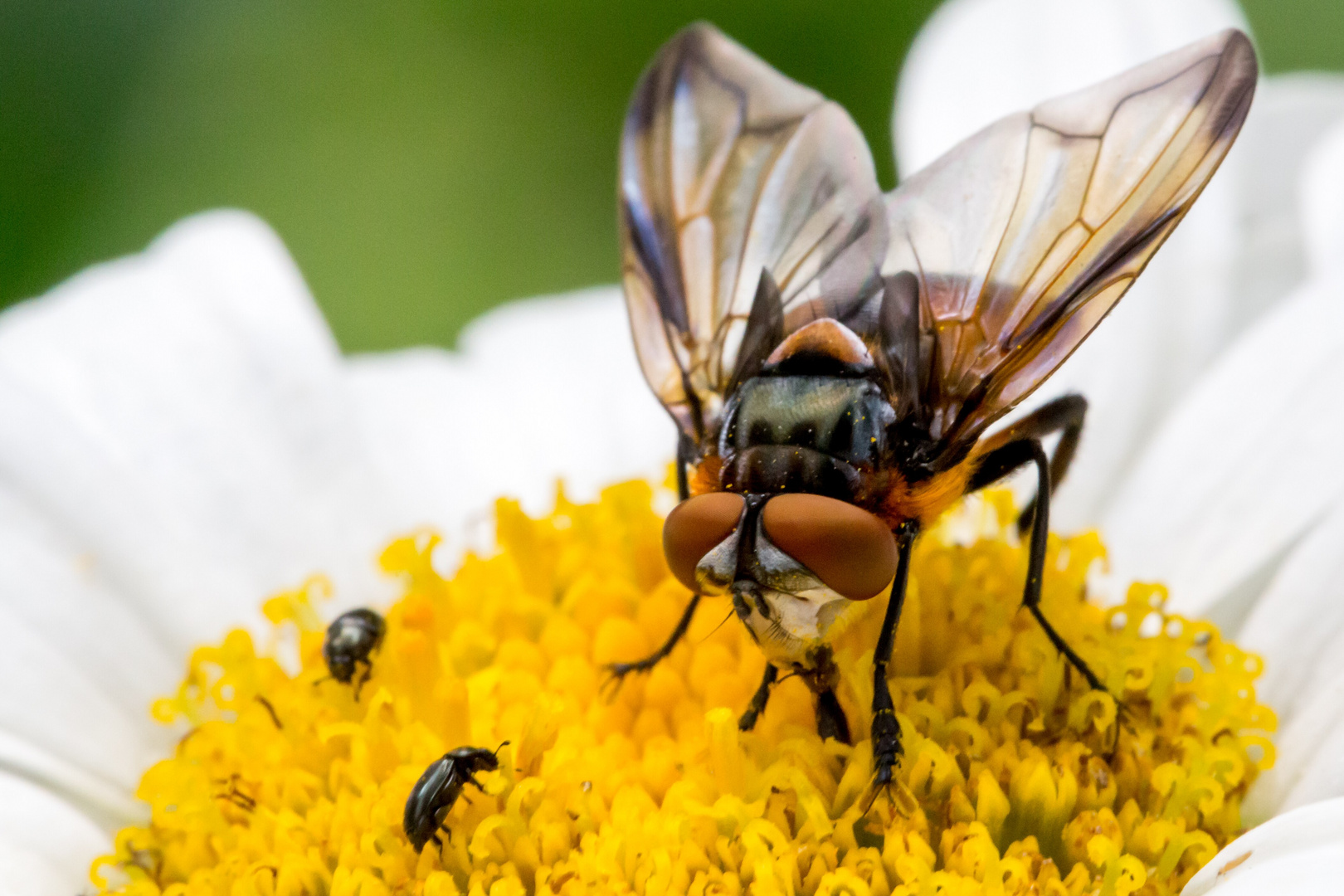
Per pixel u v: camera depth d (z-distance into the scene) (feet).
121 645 0.29
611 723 0.27
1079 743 0.26
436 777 0.26
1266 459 0.29
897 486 0.25
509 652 0.27
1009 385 0.25
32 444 0.30
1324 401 0.29
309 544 0.30
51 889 0.27
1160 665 0.26
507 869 0.26
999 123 0.26
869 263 0.26
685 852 0.25
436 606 0.28
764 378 0.25
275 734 0.27
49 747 0.28
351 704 0.27
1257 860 0.25
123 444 0.30
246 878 0.26
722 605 0.27
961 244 0.26
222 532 0.30
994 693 0.26
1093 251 0.25
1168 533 0.29
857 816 0.25
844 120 0.26
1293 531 0.28
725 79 0.27
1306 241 0.30
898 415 0.25
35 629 0.29
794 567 0.24
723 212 0.26
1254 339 0.29
